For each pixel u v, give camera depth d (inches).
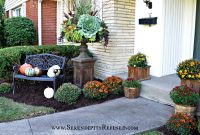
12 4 470.0
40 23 330.0
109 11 201.0
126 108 149.6
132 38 210.8
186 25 196.1
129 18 206.4
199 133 110.7
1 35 321.7
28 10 360.2
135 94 169.9
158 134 112.4
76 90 163.5
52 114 140.2
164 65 188.5
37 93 179.5
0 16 331.9
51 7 323.6
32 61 195.6
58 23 313.0
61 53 222.8
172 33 188.4
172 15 185.0
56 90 178.7
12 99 166.1
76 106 153.9
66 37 186.7
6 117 132.2
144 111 144.0
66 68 226.1
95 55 223.6
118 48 204.7
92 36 177.6
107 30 195.8
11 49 203.0
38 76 180.9
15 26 310.8
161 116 135.7
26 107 148.8
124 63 210.2
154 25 185.5
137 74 177.6
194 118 121.3
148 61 193.3
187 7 193.6
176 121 113.6
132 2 205.6
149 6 184.9
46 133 113.5
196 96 124.3
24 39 312.8
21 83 204.7
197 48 193.8
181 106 125.7
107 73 208.8
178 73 142.7
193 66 137.0
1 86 183.8
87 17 179.9
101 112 142.9
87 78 188.9
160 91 157.8
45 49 215.0
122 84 177.2
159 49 183.5
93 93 163.6
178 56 197.9
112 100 166.9
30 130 116.9
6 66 200.7
